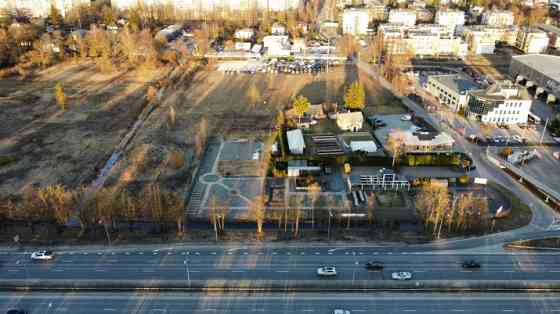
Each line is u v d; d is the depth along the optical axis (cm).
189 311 15175
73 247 18125
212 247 18200
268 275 16750
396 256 17688
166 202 19812
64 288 16038
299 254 17825
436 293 15950
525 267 17138
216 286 16200
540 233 19000
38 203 19275
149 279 16488
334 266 17162
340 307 15388
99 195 19788
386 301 15625
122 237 18788
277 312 15175
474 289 16088
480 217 19100
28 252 17825
